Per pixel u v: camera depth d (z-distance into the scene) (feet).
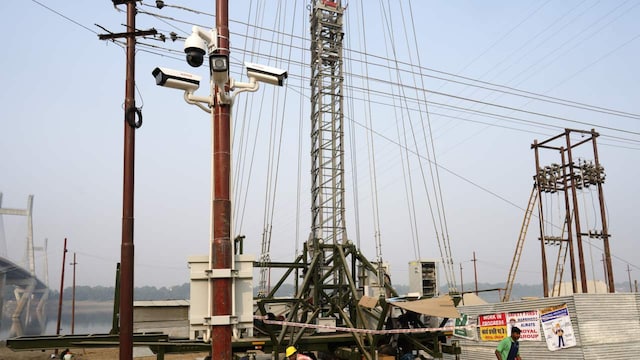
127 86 42.96
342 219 64.69
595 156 104.42
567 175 104.06
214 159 24.94
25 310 434.71
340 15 71.56
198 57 26.00
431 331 47.29
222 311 23.26
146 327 86.94
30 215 449.48
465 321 65.16
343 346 50.55
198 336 23.88
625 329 51.75
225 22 26.94
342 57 70.54
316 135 68.69
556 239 102.12
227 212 24.29
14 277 402.52
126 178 40.86
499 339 59.41
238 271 23.97
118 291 46.70
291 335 47.09
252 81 26.55
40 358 118.93
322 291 60.59
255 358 50.52
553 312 52.95
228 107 25.62
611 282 99.96
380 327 45.88
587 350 49.29
